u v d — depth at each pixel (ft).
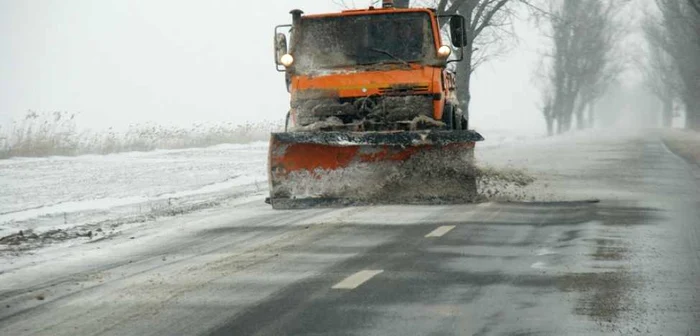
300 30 85.25
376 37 84.53
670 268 47.62
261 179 113.60
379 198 74.33
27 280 50.29
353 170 73.61
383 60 84.17
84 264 54.70
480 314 38.65
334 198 72.90
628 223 64.34
